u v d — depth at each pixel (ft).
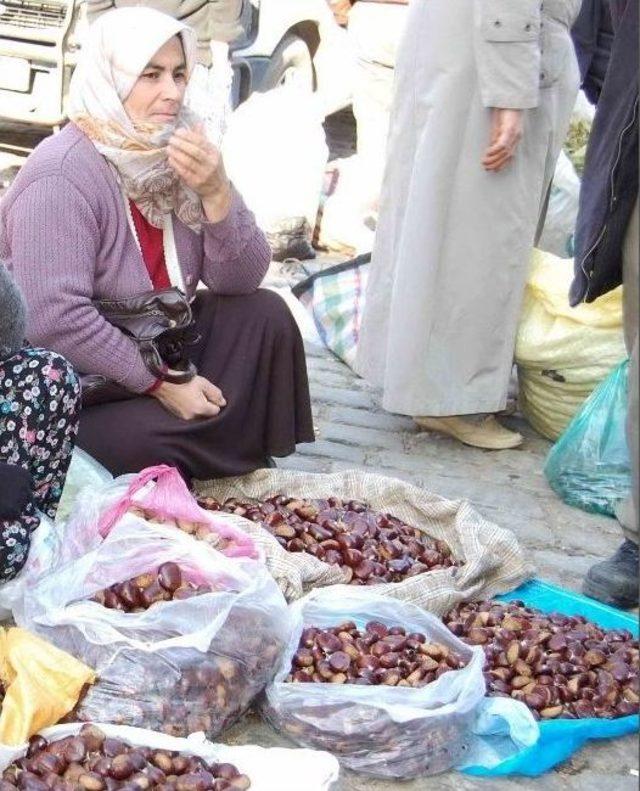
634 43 11.35
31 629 9.05
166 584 9.20
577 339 15.19
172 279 11.99
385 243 15.24
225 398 12.06
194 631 8.98
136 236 11.79
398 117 14.79
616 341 15.15
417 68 14.46
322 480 12.37
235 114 23.07
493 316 14.90
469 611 10.90
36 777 8.00
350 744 8.97
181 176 11.54
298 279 21.25
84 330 11.25
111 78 11.25
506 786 9.09
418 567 11.23
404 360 14.82
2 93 24.54
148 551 9.32
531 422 16.30
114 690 8.70
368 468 14.71
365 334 15.58
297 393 12.76
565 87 14.85
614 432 13.97
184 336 11.78
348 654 9.52
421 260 14.55
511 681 9.90
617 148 11.35
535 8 13.79
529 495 14.43
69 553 9.50
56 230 11.16
